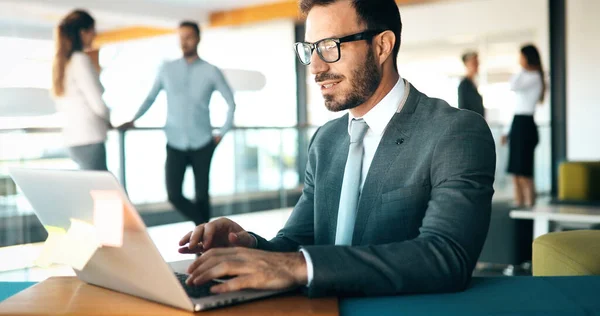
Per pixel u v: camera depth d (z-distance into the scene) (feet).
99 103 13.01
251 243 3.82
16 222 13.35
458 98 19.21
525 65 18.26
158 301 2.88
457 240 3.20
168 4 32.09
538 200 21.44
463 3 27.78
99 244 2.88
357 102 3.85
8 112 13.78
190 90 14.78
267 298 2.95
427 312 2.72
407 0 27.66
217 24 33.68
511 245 12.08
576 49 24.57
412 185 3.65
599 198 13.05
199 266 2.93
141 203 16.60
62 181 2.84
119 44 38.27
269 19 31.48
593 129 24.23
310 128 21.72
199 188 15.17
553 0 25.08
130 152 16.38
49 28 34.91
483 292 3.09
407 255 3.05
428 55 29.09
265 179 20.98
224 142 20.17
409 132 3.79
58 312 2.75
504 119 26.73
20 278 10.85
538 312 2.68
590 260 5.09
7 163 13.37
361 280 2.94
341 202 4.02
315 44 3.83
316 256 2.95
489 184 3.52
